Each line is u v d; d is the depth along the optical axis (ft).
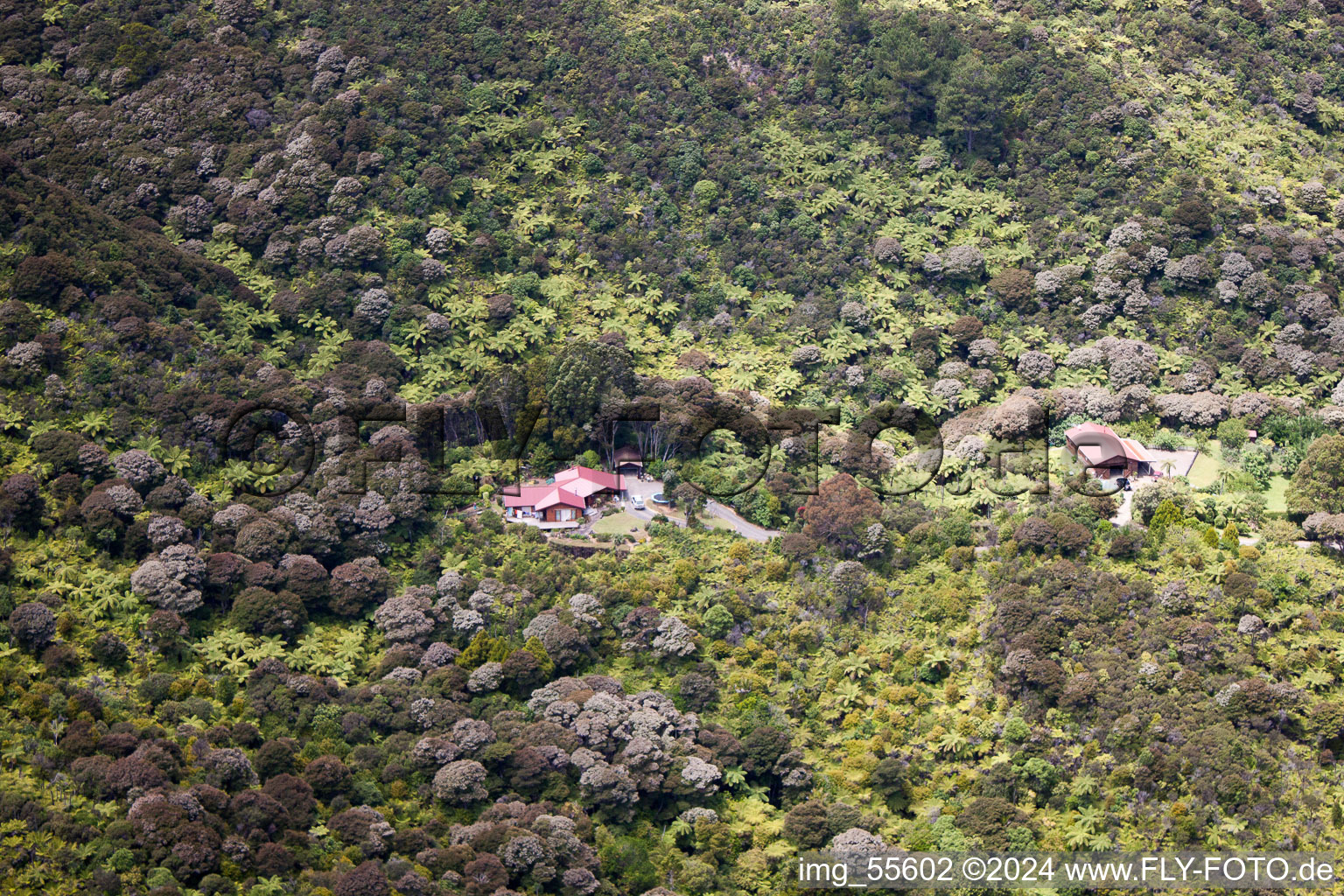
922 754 546.26
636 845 507.30
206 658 550.77
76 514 581.12
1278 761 534.78
